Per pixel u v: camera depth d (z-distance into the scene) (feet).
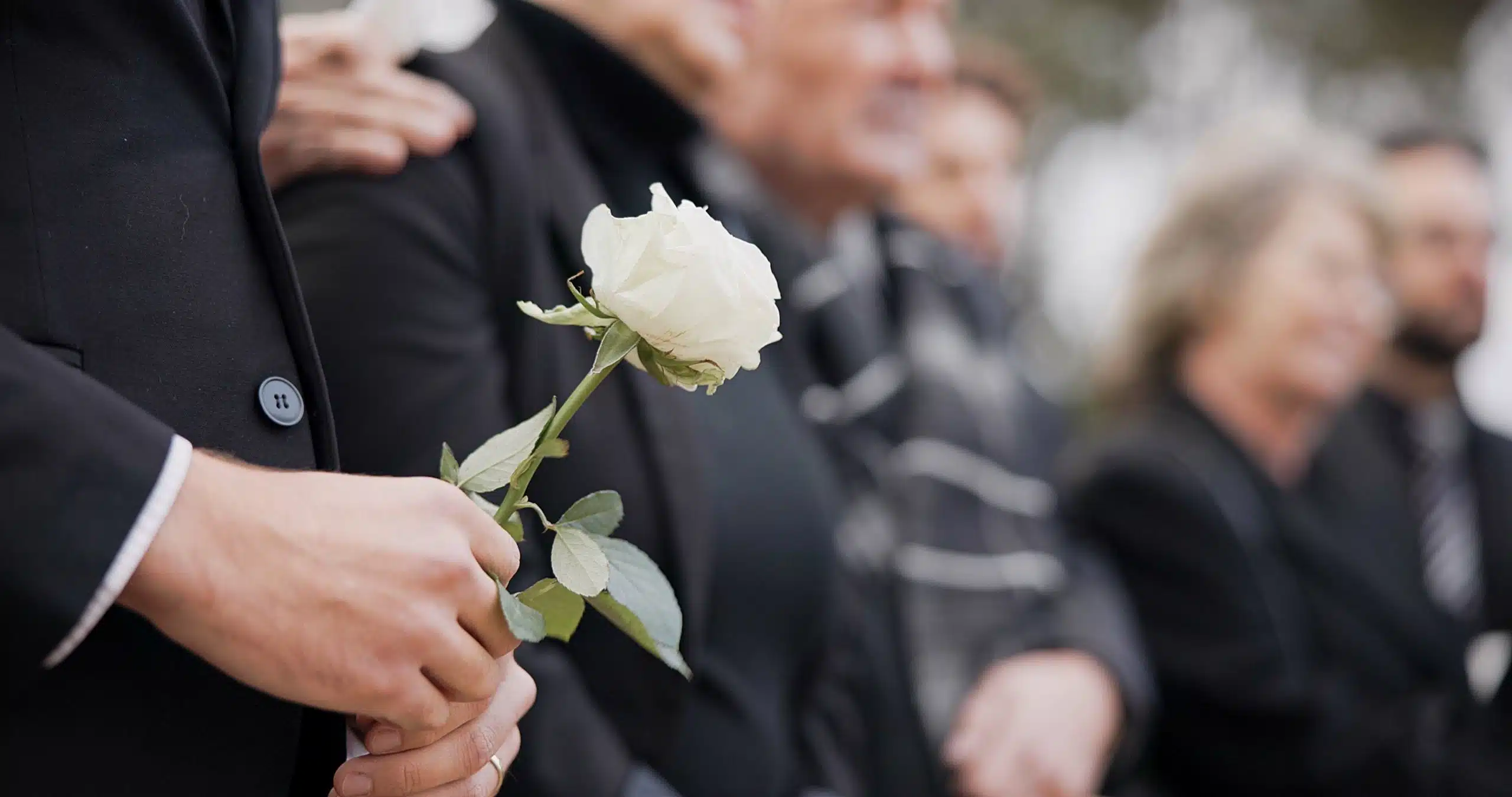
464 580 2.69
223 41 3.30
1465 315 10.52
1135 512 8.43
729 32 5.22
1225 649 8.12
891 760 6.39
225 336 3.05
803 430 5.51
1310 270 8.70
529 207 4.39
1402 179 10.76
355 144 4.08
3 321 2.68
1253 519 8.51
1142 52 24.95
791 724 5.28
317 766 3.24
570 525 2.98
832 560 5.20
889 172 7.86
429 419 4.00
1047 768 6.54
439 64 4.48
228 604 2.47
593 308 2.86
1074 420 16.48
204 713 2.90
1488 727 8.01
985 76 10.52
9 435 2.34
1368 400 10.24
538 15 4.93
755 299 2.76
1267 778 8.11
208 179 3.09
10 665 2.35
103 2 2.91
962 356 7.81
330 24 4.41
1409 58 25.99
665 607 2.94
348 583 2.56
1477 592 9.73
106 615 2.76
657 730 4.39
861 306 7.63
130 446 2.45
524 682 3.17
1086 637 7.10
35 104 2.79
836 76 7.68
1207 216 8.96
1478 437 10.24
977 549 7.11
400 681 2.60
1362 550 8.89
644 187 5.17
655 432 4.39
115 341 2.83
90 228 2.82
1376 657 8.54
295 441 3.16
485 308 4.28
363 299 4.00
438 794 2.97
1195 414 8.79
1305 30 25.59
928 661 6.77
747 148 7.89
